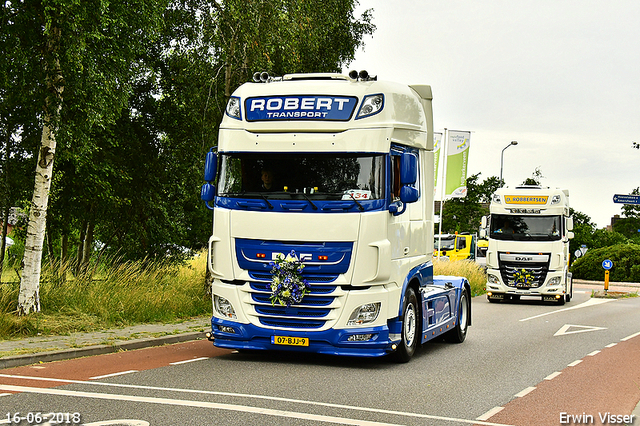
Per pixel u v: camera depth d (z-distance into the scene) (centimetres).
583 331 1703
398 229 1062
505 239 2697
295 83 1062
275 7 1745
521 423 712
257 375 942
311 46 2097
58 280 1477
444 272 3353
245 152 1054
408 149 1128
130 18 1430
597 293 3534
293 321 1021
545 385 945
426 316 1191
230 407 723
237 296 1038
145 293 1568
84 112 1337
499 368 1084
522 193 2688
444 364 1111
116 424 636
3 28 1260
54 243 2650
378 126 1028
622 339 1541
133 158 2119
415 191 1045
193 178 2206
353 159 1025
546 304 2756
